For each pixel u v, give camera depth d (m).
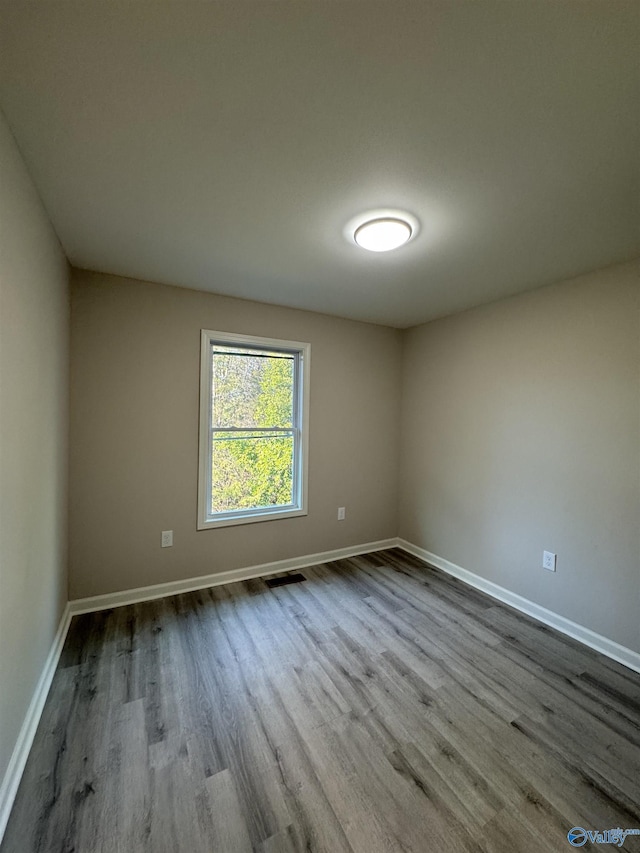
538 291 2.63
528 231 1.86
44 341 1.72
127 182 1.53
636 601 2.08
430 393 3.56
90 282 2.48
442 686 1.86
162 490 2.75
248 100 1.12
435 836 1.18
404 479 3.87
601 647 2.21
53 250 1.89
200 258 2.24
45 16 0.88
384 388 3.81
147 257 2.25
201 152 1.35
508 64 1.00
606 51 0.95
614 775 1.41
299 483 3.37
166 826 1.19
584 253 2.09
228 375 3.07
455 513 3.27
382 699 1.76
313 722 1.62
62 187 1.56
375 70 1.02
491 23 0.90
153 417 2.70
